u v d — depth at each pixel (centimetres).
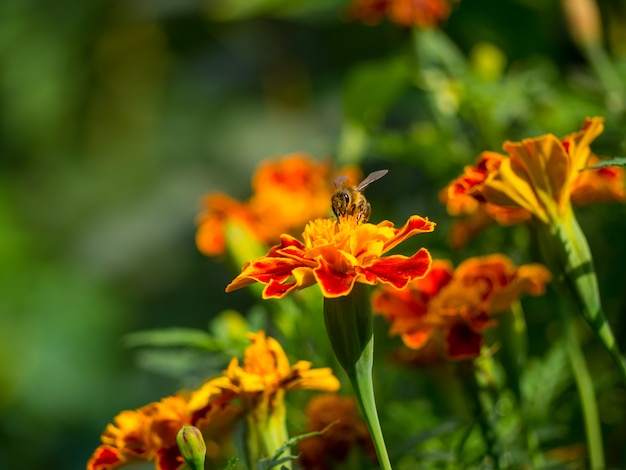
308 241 62
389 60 83
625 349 75
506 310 69
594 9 82
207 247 77
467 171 65
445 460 69
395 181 88
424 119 100
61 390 150
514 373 69
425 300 69
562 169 64
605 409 76
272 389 64
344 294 59
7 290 153
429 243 82
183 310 152
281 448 62
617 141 79
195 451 60
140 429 64
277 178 78
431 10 82
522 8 92
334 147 92
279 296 60
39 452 147
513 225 80
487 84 81
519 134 82
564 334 69
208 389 63
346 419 67
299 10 100
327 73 122
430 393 77
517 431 71
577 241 64
